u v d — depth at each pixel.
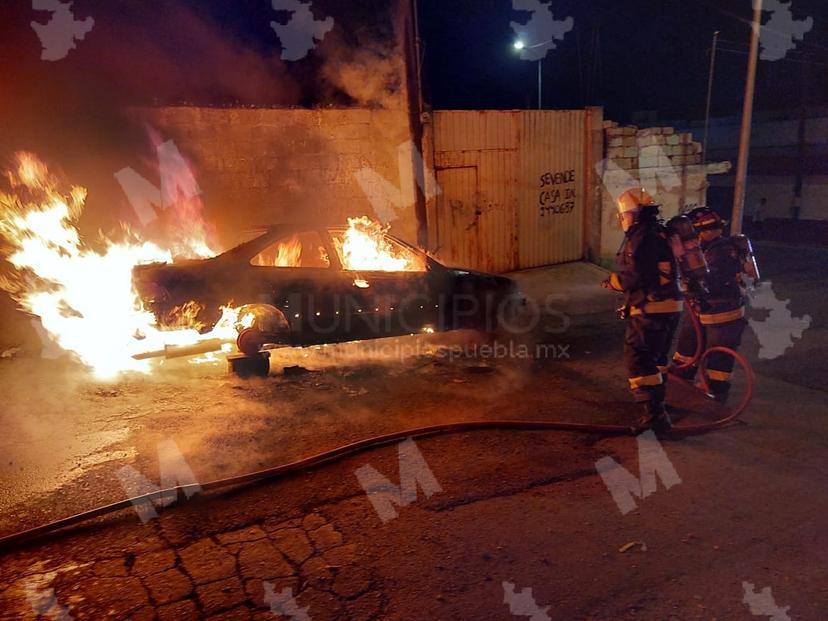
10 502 3.77
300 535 3.54
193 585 3.08
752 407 5.57
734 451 4.68
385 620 2.88
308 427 4.97
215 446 4.57
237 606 2.94
